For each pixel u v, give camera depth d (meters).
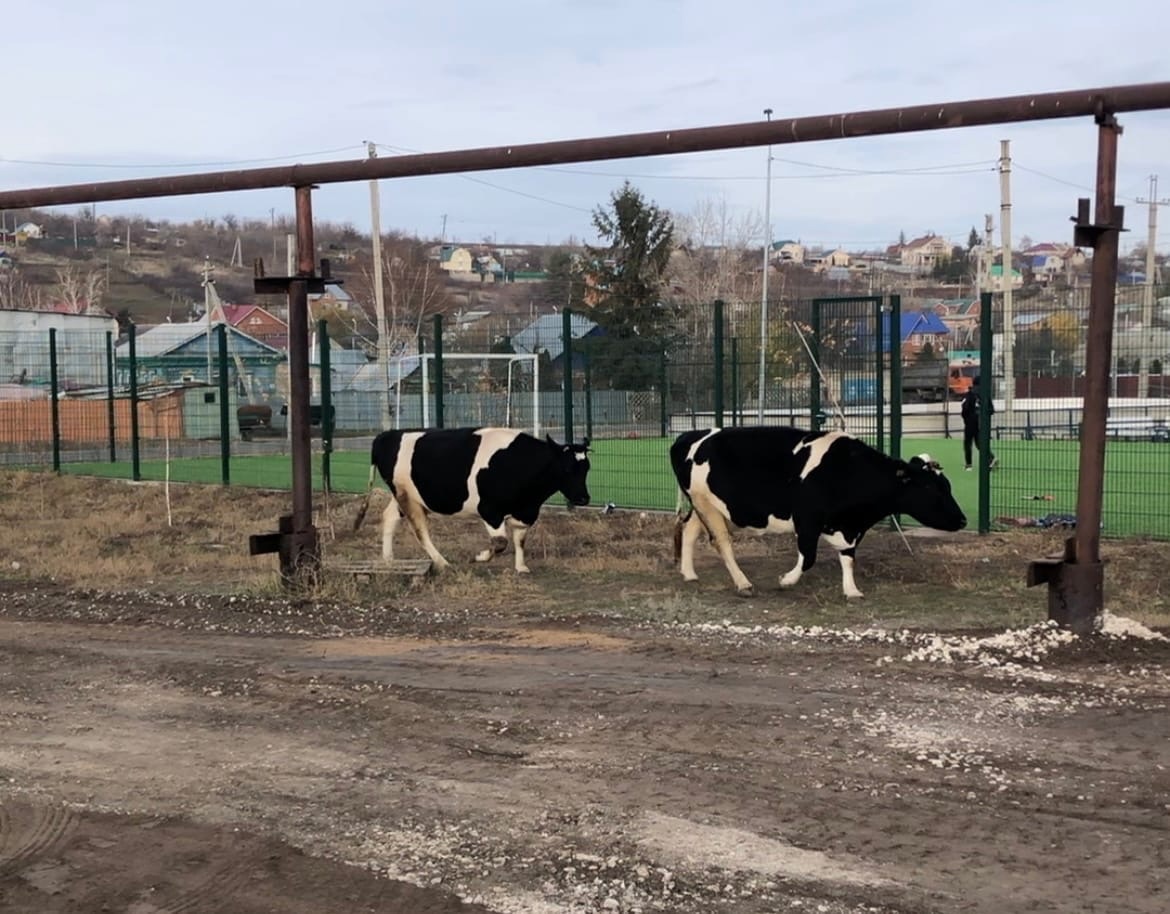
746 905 4.74
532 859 5.23
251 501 19.52
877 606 10.34
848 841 5.31
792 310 18.64
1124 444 22.02
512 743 6.82
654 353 23.50
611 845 5.34
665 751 6.58
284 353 45.53
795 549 13.55
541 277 135.12
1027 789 5.86
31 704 7.96
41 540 15.74
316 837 5.56
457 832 5.56
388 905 4.85
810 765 6.29
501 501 12.27
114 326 50.72
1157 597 10.35
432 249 137.00
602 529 15.51
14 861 5.38
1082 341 15.12
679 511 12.30
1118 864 5.00
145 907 4.89
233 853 5.41
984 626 9.40
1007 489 18.45
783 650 8.77
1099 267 8.55
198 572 12.96
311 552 11.39
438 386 17.39
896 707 7.24
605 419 24.45
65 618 10.75
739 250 70.12
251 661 8.90
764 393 18.94
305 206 11.04
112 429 27.02
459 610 10.64
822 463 10.66
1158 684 7.58
